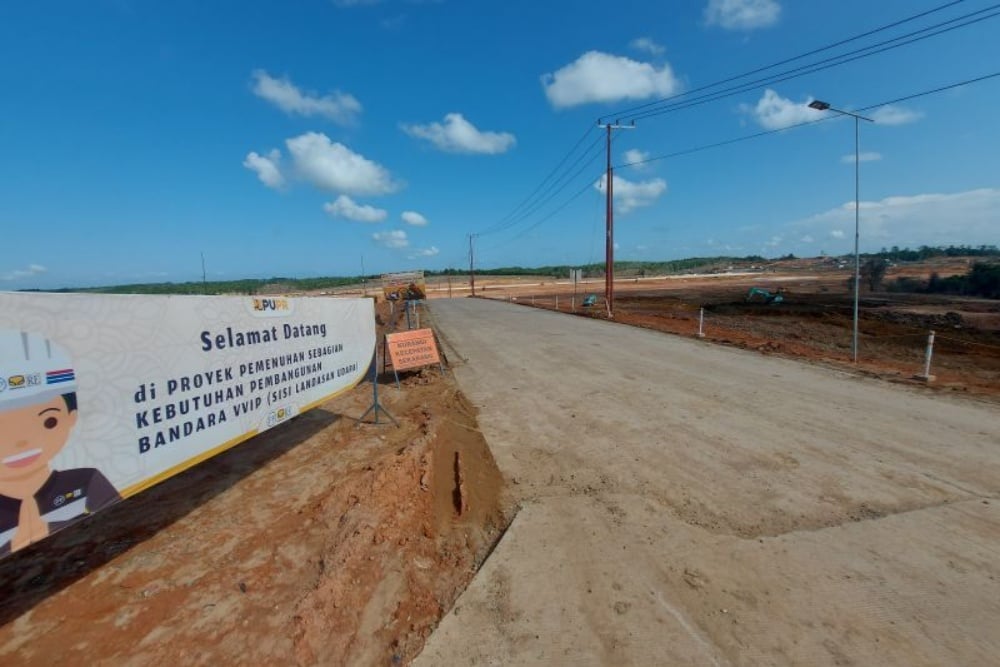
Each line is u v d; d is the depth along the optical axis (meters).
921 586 3.70
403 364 11.38
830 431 7.12
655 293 58.09
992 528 4.48
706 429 7.34
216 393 4.34
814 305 35.09
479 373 12.14
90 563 3.90
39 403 2.82
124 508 4.86
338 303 6.70
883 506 4.92
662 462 6.16
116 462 3.35
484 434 7.50
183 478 5.60
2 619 3.24
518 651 3.16
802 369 11.48
